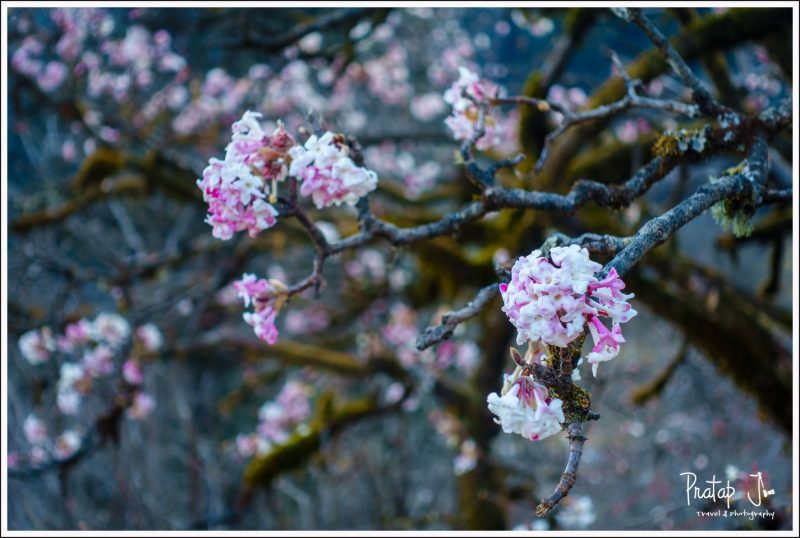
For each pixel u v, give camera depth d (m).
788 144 2.51
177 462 5.82
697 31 2.66
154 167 4.09
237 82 4.96
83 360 3.92
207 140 4.59
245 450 4.39
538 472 4.72
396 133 4.70
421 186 5.37
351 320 5.07
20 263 4.28
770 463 4.16
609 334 0.91
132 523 4.48
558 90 4.53
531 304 0.91
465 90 1.74
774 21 2.53
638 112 3.12
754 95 3.74
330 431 4.15
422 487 6.18
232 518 3.98
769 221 3.24
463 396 4.15
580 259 0.92
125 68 5.05
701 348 3.32
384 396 4.51
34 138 5.55
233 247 4.33
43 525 4.23
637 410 5.39
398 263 5.46
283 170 1.42
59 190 4.76
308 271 5.49
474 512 3.94
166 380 5.58
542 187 3.20
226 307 4.80
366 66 5.23
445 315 1.26
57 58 5.18
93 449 3.78
